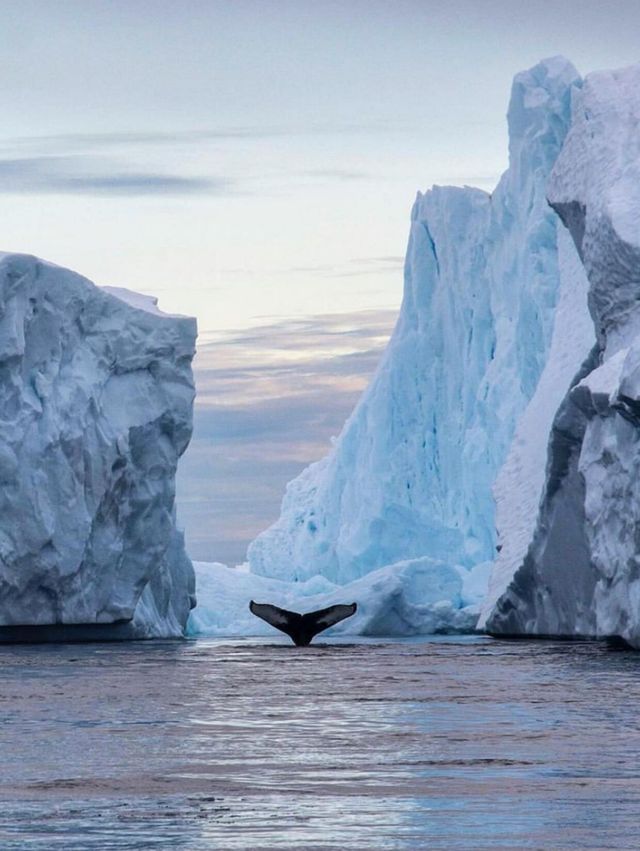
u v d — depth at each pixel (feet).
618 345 547.08
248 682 313.53
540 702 249.96
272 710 236.84
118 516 610.65
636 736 190.29
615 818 124.67
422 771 155.74
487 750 175.11
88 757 169.27
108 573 607.37
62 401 587.27
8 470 564.71
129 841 114.73
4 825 122.42
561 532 561.02
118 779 150.00
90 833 118.42
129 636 636.07
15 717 224.74
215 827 121.19
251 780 149.48
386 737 190.80
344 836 116.78
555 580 571.69
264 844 113.19
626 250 535.60
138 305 649.20
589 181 586.45
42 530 571.69
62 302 593.01
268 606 552.82
